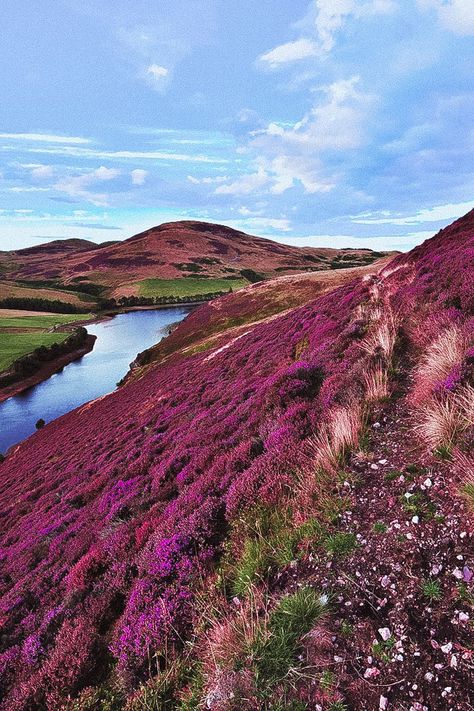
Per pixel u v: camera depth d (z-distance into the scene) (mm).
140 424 24531
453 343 7246
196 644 4168
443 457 4984
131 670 4402
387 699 2801
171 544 6051
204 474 8812
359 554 4074
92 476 18406
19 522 17797
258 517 5586
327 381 9500
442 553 3727
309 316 25938
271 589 4215
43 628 6727
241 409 12664
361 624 3389
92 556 8055
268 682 3143
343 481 5348
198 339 77438
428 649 3008
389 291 17875
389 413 6840
